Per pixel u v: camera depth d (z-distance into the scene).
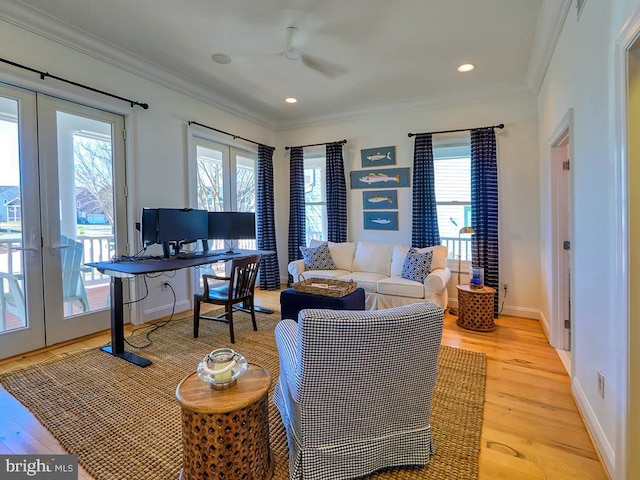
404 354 1.37
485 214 3.96
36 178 2.80
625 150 1.35
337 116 4.98
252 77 3.74
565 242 2.92
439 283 3.61
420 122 4.46
